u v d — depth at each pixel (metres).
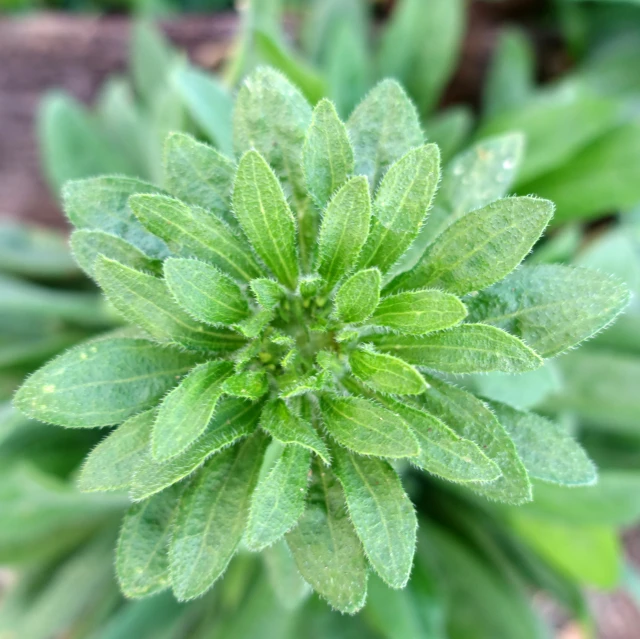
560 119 0.22
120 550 0.11
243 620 0.21
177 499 0.11
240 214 0.11
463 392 0.11
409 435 0.10
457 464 0.10
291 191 0.12
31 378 0.10
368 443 0.10
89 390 0.10
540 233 0.10
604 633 0.27
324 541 0.11
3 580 0.28
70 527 0.22
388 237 0.11
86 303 0.23
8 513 0.20
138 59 0.25
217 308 0.11
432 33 0.24
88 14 0.30
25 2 0.30
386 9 0.29
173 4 0.30
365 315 0.11
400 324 0.11
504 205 0.10
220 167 0.12
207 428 0.11
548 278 0.11
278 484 0.10
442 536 0.22
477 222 0.10
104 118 0.27
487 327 0.10
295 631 0.20
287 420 0.10
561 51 0.27
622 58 0.25
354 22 0.25
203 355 0.11
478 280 0.11
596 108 0.22
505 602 0.21
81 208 0.12
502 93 0.25
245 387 0.11
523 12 0.28
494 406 0.12
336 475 0.10
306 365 0.12
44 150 0.25
